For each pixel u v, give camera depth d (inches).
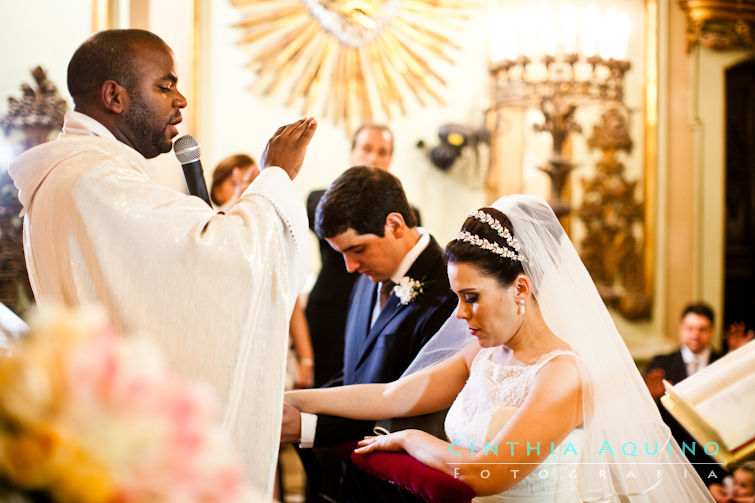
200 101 177.3
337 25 186.7
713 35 212.5
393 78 192.7
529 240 73.8
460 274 72.8
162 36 167.5
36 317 29.3
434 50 195.6
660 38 211.0
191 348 64.8
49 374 27.3
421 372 84.4
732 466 69.6
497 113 198.8
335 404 84.5
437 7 195.5
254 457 67.7
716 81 214.8
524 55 193.2
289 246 70.6
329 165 189.0
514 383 72.8
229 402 65.3
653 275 211.6
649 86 209.8
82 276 65.7
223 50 179.3
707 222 215.2
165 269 64.8
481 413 73.8
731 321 230.5
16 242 155.6
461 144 191.6
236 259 65.6
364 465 75.9
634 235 211.0
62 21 161.5
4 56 158.4
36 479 26.1
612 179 208.7
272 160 73.8
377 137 154.7
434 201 197.6
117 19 163.0
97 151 69.0
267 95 183.3
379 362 90.5
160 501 26.6
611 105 207.6
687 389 74.9
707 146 214.4
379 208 88.4
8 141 157.0
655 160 210.8
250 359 67.6
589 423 69.8
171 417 27.8
